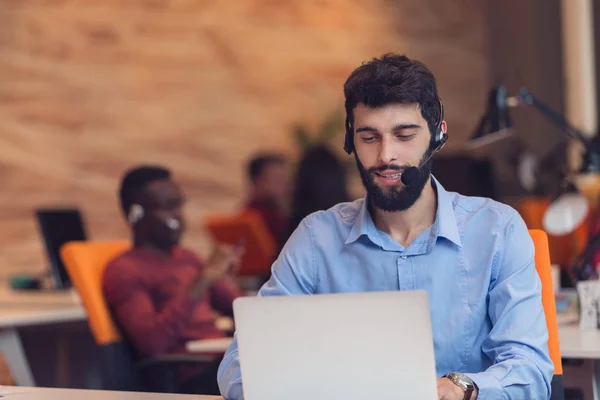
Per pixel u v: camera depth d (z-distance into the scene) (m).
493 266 2.53
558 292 3.97
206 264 4.52
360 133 2.43
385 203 2.46
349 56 9.98
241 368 2.09
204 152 9.74
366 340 2.02
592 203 5.05
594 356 2.94
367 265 2.58
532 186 7.84
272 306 2.05
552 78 9.41
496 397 2.28
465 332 2.52
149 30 9.68
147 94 9.66
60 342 5.33
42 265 9.34
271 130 9.84
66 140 9.52
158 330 4.27
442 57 10.15
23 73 9.48
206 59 9.77
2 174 9.45
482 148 9.66
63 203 9.48
